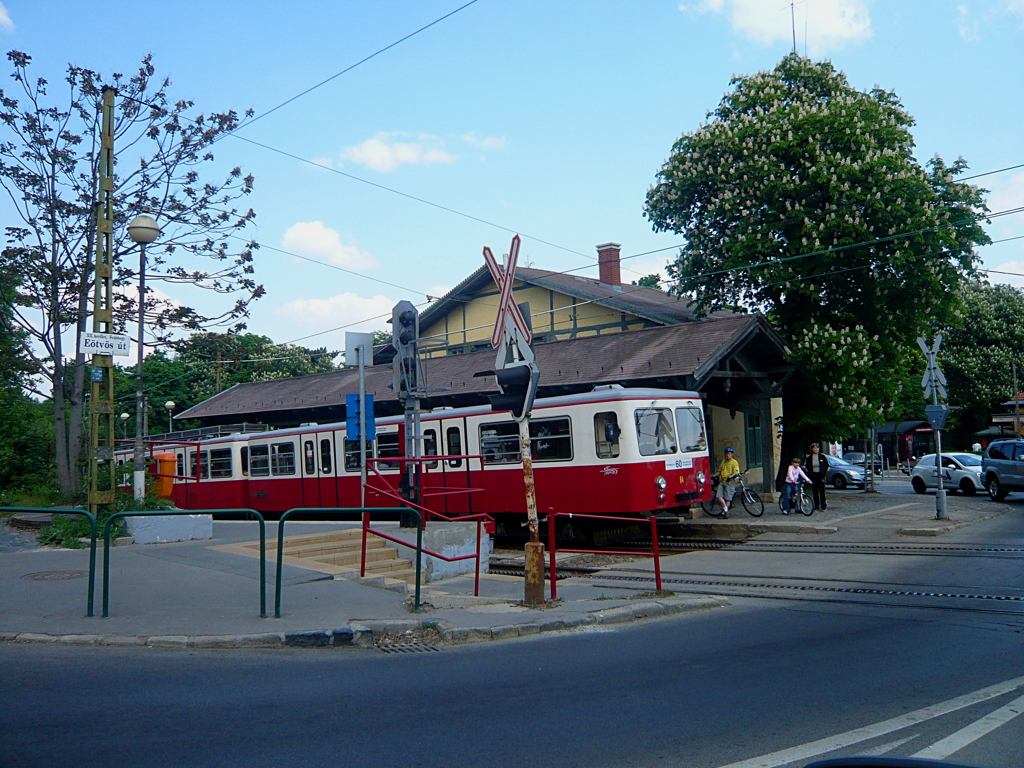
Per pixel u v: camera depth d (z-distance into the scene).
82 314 19.11
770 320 25.22
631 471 17.17
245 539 14.38
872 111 22.86
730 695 6.20
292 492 23.44
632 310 27.69
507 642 8.25
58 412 19.20
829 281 23.23
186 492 26.45
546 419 18.45
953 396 50.38
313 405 29.45
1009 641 8.12
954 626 8.89
